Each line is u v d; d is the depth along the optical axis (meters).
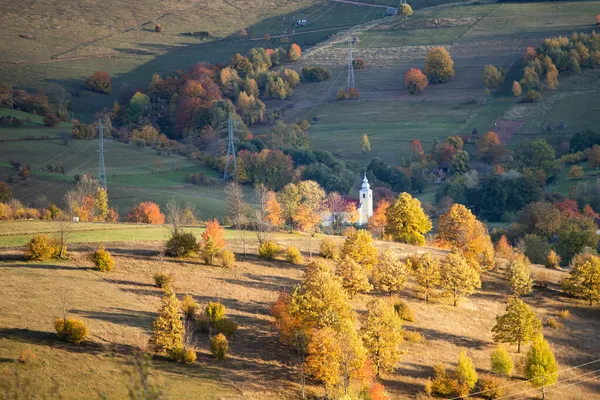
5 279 129.62
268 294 145.50
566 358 142.88
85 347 106.69
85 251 152.88
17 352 100.44
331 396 108.94
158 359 110.25
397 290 156.25
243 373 111.75
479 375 129.00
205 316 125.62
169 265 151.75
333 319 122.75
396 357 123.38
